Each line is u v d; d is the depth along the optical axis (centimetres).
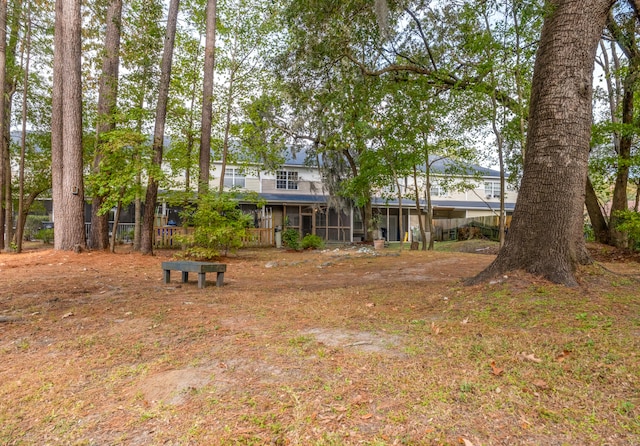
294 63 798
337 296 574
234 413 231
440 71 892
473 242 1852
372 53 800
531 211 502
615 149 1408
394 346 337
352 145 975
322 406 236
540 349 310
